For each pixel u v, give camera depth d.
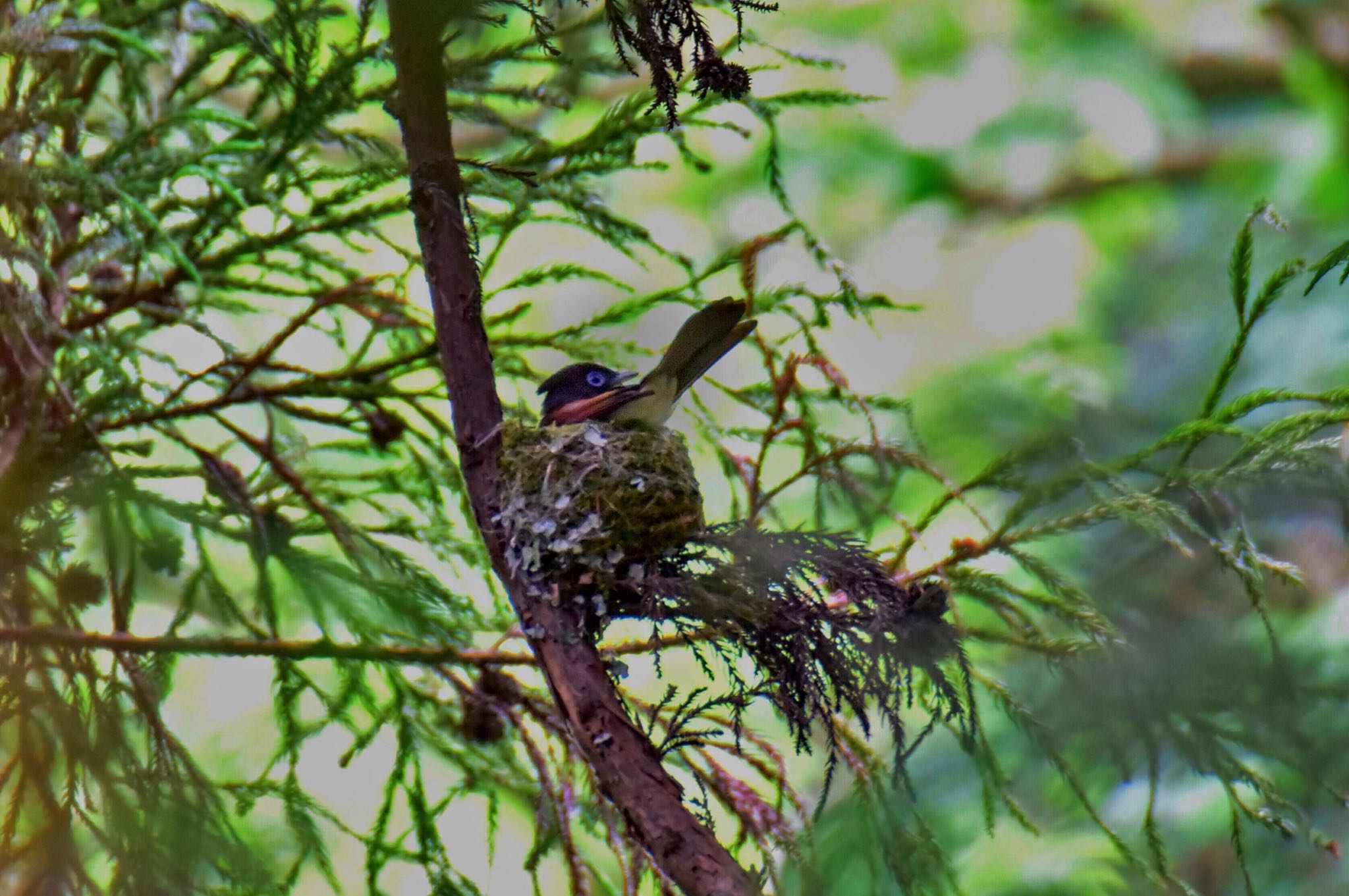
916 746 6.38
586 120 13.16
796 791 7.45
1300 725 9.48
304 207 9.70
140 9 7.18
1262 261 18.05
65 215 7.95
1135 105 19.70
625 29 5.97
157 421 7.90
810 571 6.27
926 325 18.81
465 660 7.59
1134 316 18.80
